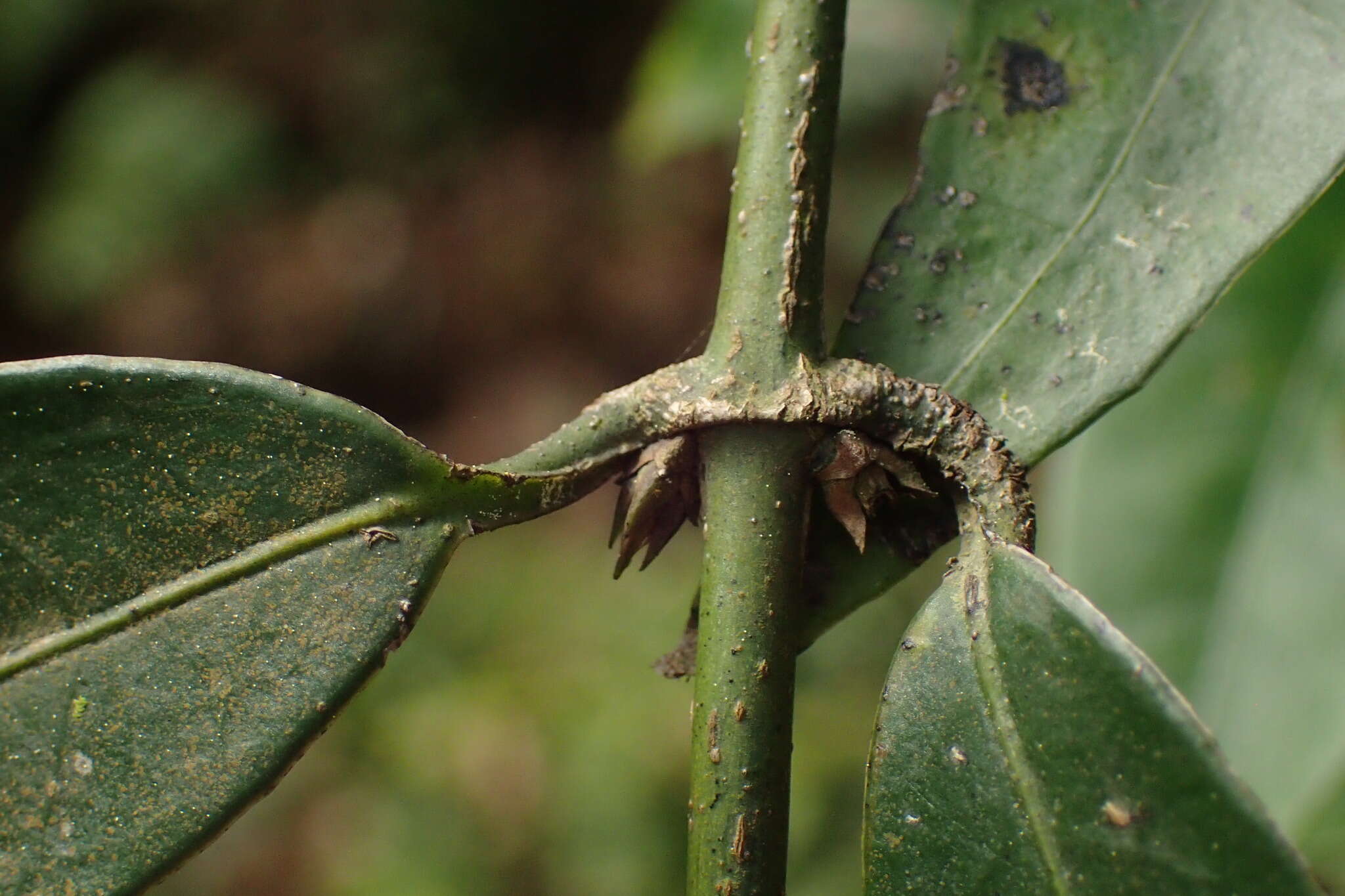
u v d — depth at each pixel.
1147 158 0.18
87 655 0.17
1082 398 0.18
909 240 0.18
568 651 0.68
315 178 1.05
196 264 1.02
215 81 1.03
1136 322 0.18
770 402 0.17
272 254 1.03
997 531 0.17
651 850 0.59
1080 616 0.17
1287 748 0.21
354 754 0.65
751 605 0.17
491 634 0.70
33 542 0.17
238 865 0.62
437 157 1.06
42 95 1.04
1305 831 0.25
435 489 0.17
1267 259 0.21
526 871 0.60
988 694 0.17
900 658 0.17
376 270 1.03
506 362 1.04
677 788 0.60
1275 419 0.21
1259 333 0.21
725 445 0.17
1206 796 0.17
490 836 0.60
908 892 0.17
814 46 0.18
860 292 0.18
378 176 1.06
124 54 1.04
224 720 0.17
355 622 0.17
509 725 0.64
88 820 0.17
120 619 0.17
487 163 1.06
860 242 0.53
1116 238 0.18
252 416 0.17
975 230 0.18
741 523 0.17
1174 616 0.21
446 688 0.67
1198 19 0.19
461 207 1.05
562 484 0.18
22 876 0.17
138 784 0.17
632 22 1.04
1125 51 0.19
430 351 1.04
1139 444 0.21
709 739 0.17
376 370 1.05
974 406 0.18
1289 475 0.21
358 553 0.17
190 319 1.03
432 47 1.04
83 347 1.03
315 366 1.04
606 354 1.01
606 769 0.61
